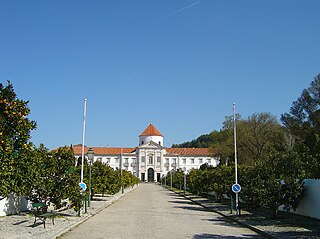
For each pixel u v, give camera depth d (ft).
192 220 70.23
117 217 74.38
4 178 43.65
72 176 68.39
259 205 67.97
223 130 238.27
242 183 87.04
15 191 46.19
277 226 56.95
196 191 151.84
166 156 455.63
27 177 49.34
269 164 72.95
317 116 168.25
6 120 44.09
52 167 66.33
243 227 60.13
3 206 67.26
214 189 114.73
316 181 64.85
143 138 462.60
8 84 44.32
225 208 94.84
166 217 75.25
